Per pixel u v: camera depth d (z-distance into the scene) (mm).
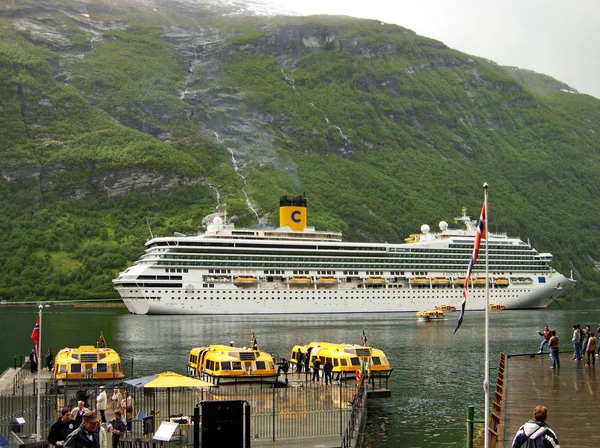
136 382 60750
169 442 48781
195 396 70875
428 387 88000
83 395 60031
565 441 46031
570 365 80562
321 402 69312
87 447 34562
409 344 140750
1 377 86562
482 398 80875
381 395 74938
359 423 61625
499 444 45750
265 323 194625
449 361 113188
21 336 163250
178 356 119625
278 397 71188
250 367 77875
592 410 55188
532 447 32406
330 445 55344
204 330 171750
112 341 147250
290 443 55688
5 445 45688
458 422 69250
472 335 161000
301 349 90938
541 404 57500
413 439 63125
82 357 77875
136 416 57719
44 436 55094
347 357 80312
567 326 191750
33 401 67375
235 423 38719
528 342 145125
